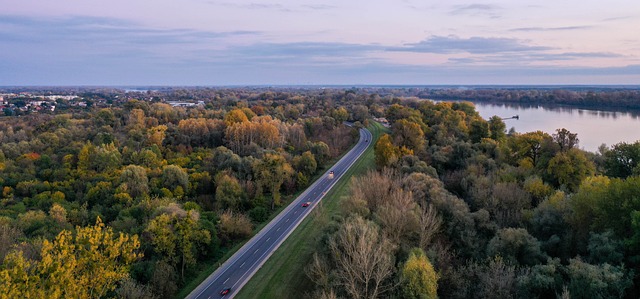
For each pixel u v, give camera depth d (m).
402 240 57.00
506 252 50.47
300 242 73.50
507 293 42.25
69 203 91.94
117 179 102.00
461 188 83.19
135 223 77.81
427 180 76.25
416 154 108.94
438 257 51.97
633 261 43.22
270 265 65.94
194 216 72.62
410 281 44.91
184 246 65.00
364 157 139.12
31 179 106.44
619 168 73.69
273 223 86.94
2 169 110.31
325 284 48.59
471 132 131.00
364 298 46.19
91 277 36.72
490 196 68.88
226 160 116.38
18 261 31.42
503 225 60.62
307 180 114.38
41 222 76.06
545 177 79.00
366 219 62.84
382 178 80.06
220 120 169.38
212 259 71.94
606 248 44.50
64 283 32.88
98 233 37.16
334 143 160.50
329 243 54.91
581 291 40.12
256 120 168.00
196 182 104.75
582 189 56.03
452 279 48.25
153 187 98.75
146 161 117.56
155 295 58.03
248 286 59.97
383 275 44.50
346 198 70.75
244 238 80.44
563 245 51.59
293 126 165.25
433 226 57.94
